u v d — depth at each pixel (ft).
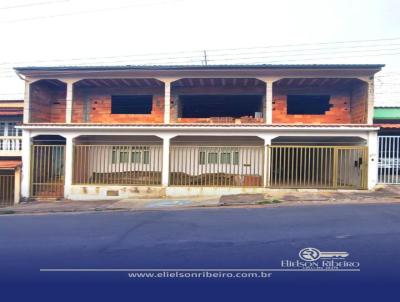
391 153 47.34
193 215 32.53
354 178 48.44
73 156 50.31
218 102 59.16
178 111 56.18
